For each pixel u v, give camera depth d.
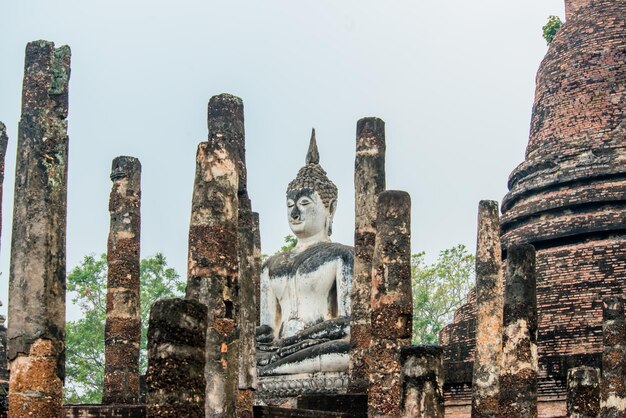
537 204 32.41
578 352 29.17
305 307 28.33
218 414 18.09
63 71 18.44
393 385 20.00
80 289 42.53
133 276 24.27
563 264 30.62
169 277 43.53
